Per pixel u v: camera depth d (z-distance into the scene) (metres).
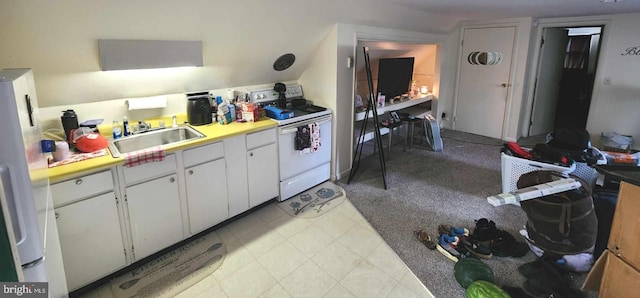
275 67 3.23
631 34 4.15
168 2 1.93
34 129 1.25
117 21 1.89
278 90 3.35
